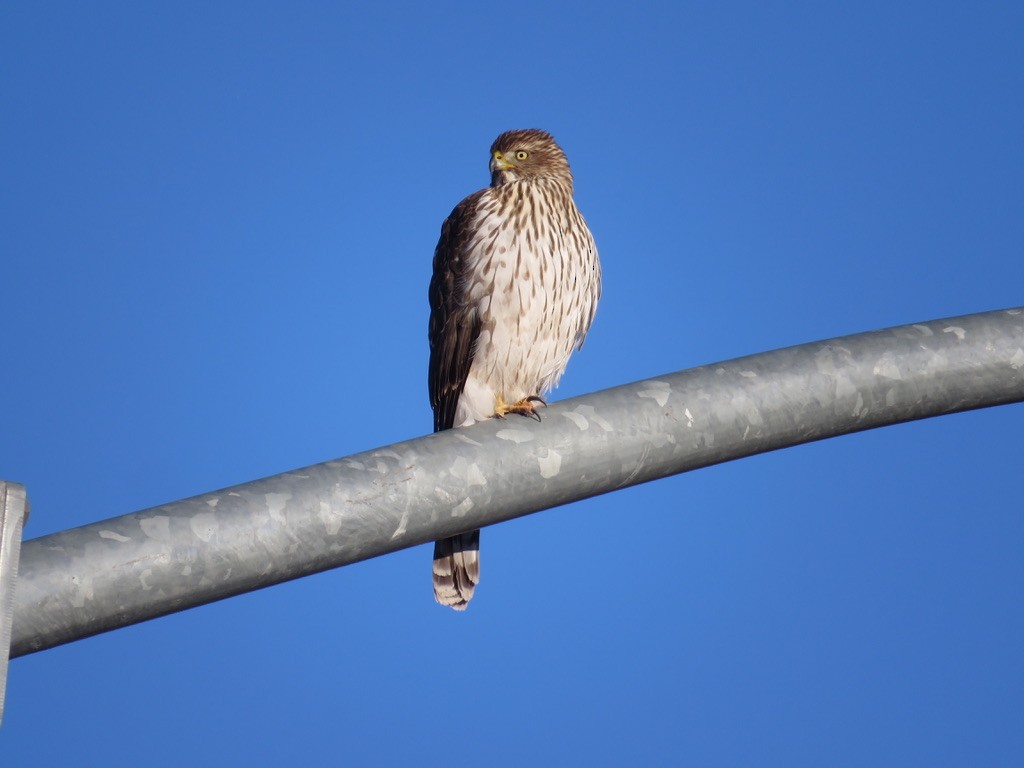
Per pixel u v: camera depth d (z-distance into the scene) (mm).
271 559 6191
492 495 6680
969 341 7441
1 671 5324
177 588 6008
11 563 5383
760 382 7176
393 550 6582
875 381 7301
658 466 7043
